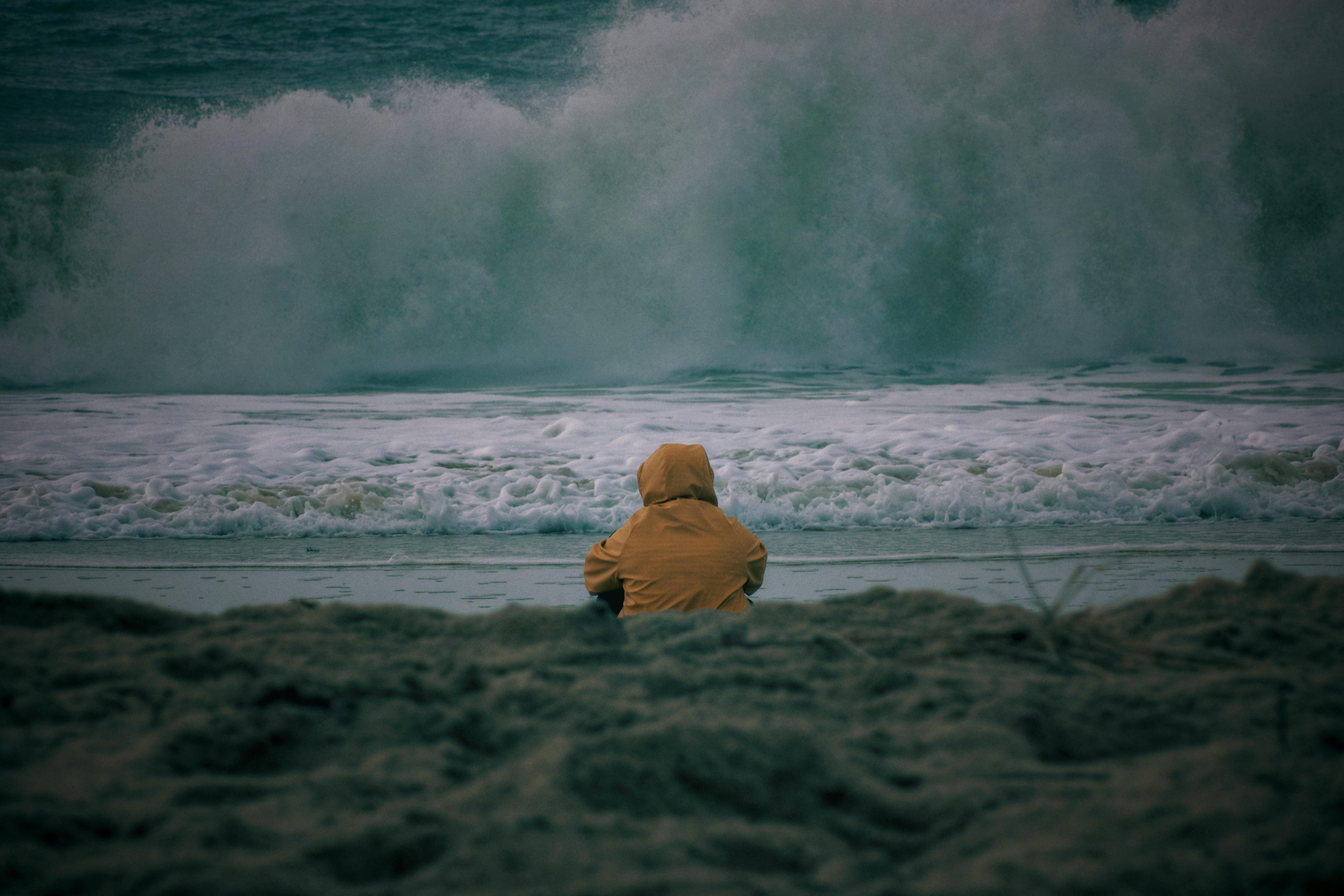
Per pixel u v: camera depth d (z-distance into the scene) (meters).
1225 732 1.75
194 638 2.23
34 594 2.40
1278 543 5.53
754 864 1.29
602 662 2.16
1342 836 1.29
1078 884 1.20
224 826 1.31
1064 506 6.63
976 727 1.73
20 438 8.87
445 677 2.01
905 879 1.27
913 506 6.58
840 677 2.07
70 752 1.59
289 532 6.20
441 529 6.27
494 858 1.25
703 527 3.69
